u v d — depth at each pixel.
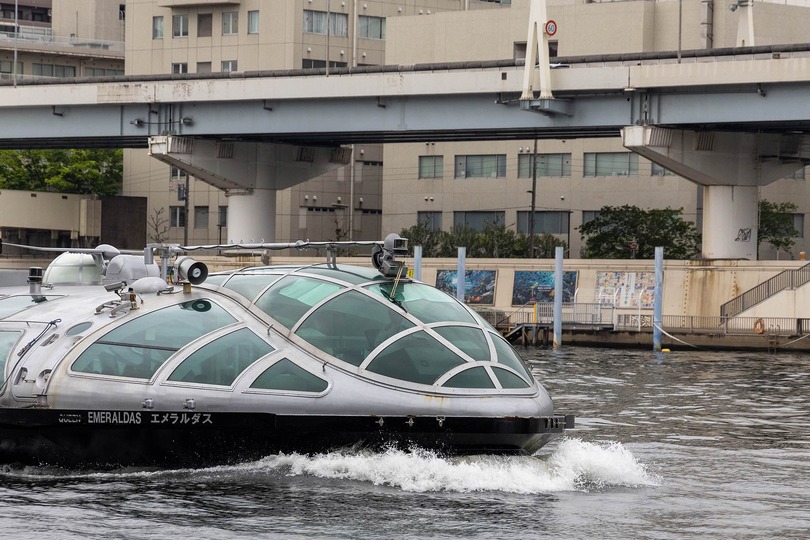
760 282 75.88
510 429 19.61
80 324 21.05
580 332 75.62
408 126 78.56
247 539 16.02
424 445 19.73
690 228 100.62
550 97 72.62
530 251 101.25
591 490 19.94
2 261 111.00
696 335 72.38
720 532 17.22
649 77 71.00
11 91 87.38
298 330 20.41
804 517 18.41
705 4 104.12
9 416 20.17
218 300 21.11
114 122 86.38
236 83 81.62
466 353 20.39
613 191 107.56
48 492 18.72
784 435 29.11
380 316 20.58
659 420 32.19
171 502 18.00
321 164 93.38
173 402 19.80
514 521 17.31
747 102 69.94
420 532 16.52
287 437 19.81
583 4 107.38
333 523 16.89
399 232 111.75
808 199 105.56
